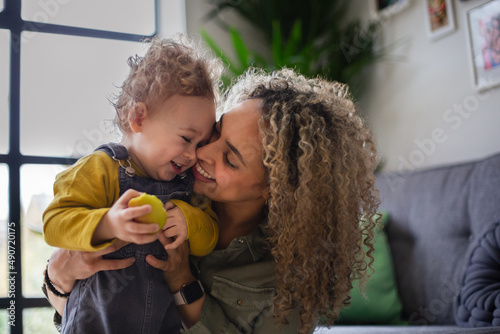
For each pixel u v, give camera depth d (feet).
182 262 3.49
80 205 3.01
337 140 3.60
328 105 3.76
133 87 3.54
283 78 4.08
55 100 9.03
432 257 6.74
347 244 3.56
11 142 8.71
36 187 8.80
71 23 9.34
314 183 3.44
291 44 9.38
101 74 9.39
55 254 3.36
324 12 10.35
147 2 9.97
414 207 7.31
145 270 3.29
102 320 3.15
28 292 8.63
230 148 3.48
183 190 3.57
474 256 5.71
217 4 10.16
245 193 3.58
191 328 3.47
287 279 3.46
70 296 3.37
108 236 2.83
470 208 6.48
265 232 3.86
